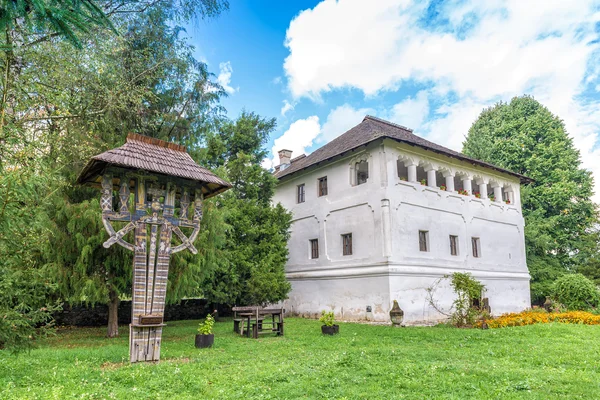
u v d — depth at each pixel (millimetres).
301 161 27016
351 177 20984
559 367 8016
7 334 6367
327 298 21172
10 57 7211
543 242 30500
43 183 6875
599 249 32812
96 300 12125
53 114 11203
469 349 10414
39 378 6738
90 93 11695
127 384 6500
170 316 21078
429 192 20859
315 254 22984
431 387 6355
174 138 15211
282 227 21766
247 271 20062
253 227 20719
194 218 9570
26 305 6723
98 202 12109
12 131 7395
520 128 36000
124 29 12359
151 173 9070
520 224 26453
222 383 6578
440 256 20562
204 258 13633
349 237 20719
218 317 20938
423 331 14383
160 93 14727
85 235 12008
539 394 5953
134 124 14023
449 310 20000
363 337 13070
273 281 19609
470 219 22828
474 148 35812
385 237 18375
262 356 9352
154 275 8820
